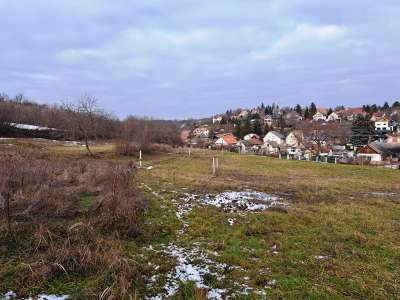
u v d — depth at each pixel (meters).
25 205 9.44
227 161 31.67
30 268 6.10
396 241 9.13
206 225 9.99
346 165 31.77
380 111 129.50
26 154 21.91
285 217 11.13
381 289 6.33
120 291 5.67
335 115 116.69
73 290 5.81
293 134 72.69
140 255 7.46
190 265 7.17
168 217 10.48
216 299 5.84
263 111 154.38
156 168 23.53
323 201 14.22
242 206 12.62
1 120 42.53
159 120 55.78
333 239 9.13
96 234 8.08
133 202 10.80
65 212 9.45
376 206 13.59
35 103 76.50
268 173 23.77
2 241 7.23
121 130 41.12
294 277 6.75
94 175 14.84
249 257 7.74
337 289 6.31
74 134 42.19
